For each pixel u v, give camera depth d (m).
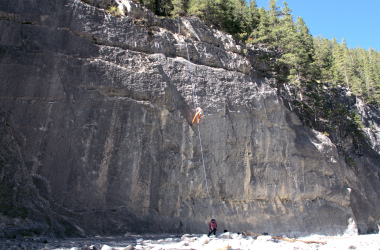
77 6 21.27
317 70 42.62
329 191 32.19
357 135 46.12
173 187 21.86
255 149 27.31
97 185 18.84
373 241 22.23
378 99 63.44
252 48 37.53
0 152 15.86
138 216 19.78
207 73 26.34
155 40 24.50
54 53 19.41
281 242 17.14
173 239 16.31
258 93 28.94
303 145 31.75
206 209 23.09
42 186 17.03
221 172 24.59
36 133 17.70
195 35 28.03
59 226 16.12
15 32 18.77
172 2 30.17
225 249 12.65
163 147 22.08
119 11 23.81
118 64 21.59
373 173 44.06
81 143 18.91
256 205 26.45
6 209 14.66
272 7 45.84
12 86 17.70
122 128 20.50
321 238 27.03
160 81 22.83
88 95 19.78
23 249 11.38
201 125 24.22
